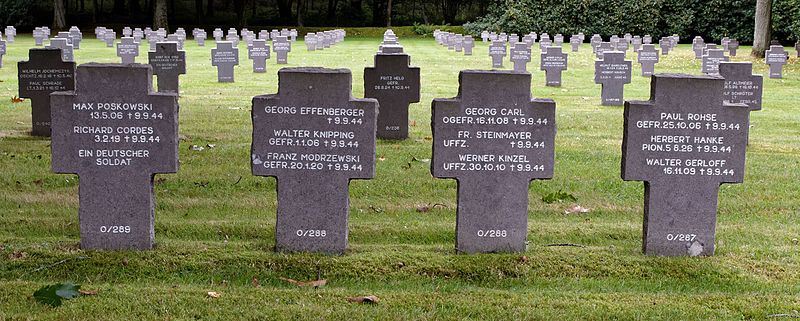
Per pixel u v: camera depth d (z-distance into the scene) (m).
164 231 8.33
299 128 7.23
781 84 25.88
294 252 7.40
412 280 7.00
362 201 9.73
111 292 6.55
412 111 17.30
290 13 74.19
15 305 6.25
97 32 53.75
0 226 8.42
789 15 50.12
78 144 7.26
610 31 55.53
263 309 6.28
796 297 6.67
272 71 27.39
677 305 6.46
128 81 7.18
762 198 10.06
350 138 7.25
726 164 7.32
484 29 57.66
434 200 9.84
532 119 7.32
